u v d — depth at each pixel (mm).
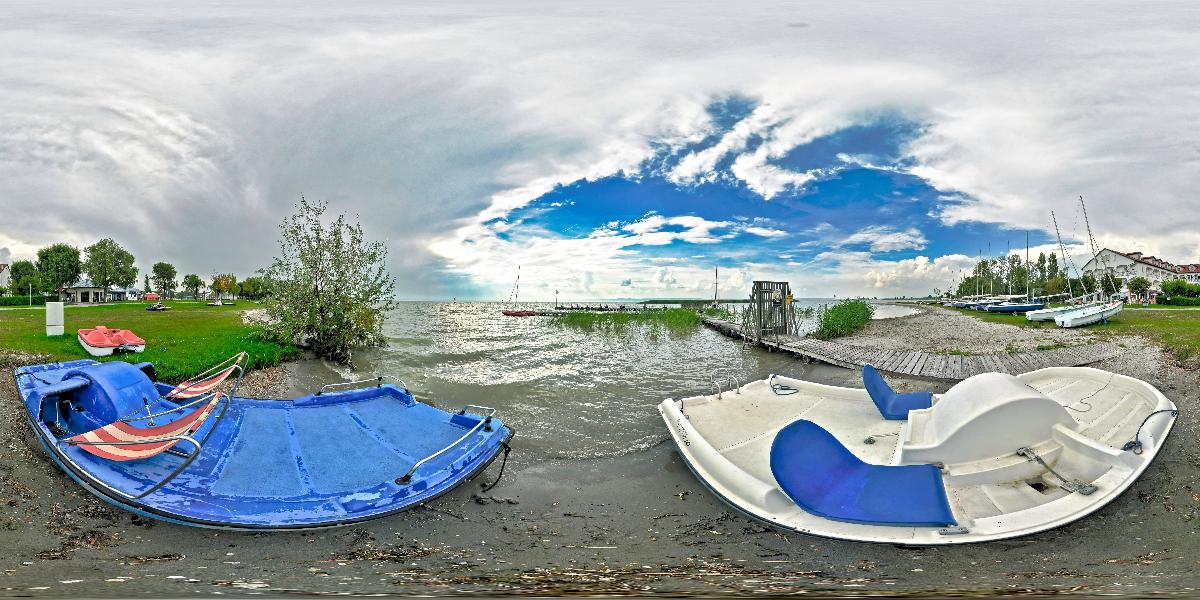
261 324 22344
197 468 6406
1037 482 5609
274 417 8164
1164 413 6352
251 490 6051
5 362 12258
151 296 75000
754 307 26719
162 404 8062
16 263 73750
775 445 5668
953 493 5477
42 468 6590
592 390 14055
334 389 14359
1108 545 4773
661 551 5293
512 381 15344
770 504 5633
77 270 76000
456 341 26625
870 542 4852
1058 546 4723
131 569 4617
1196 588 3797
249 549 5152
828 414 8539
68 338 16281
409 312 74250
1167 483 6082
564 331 33094
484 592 4102
